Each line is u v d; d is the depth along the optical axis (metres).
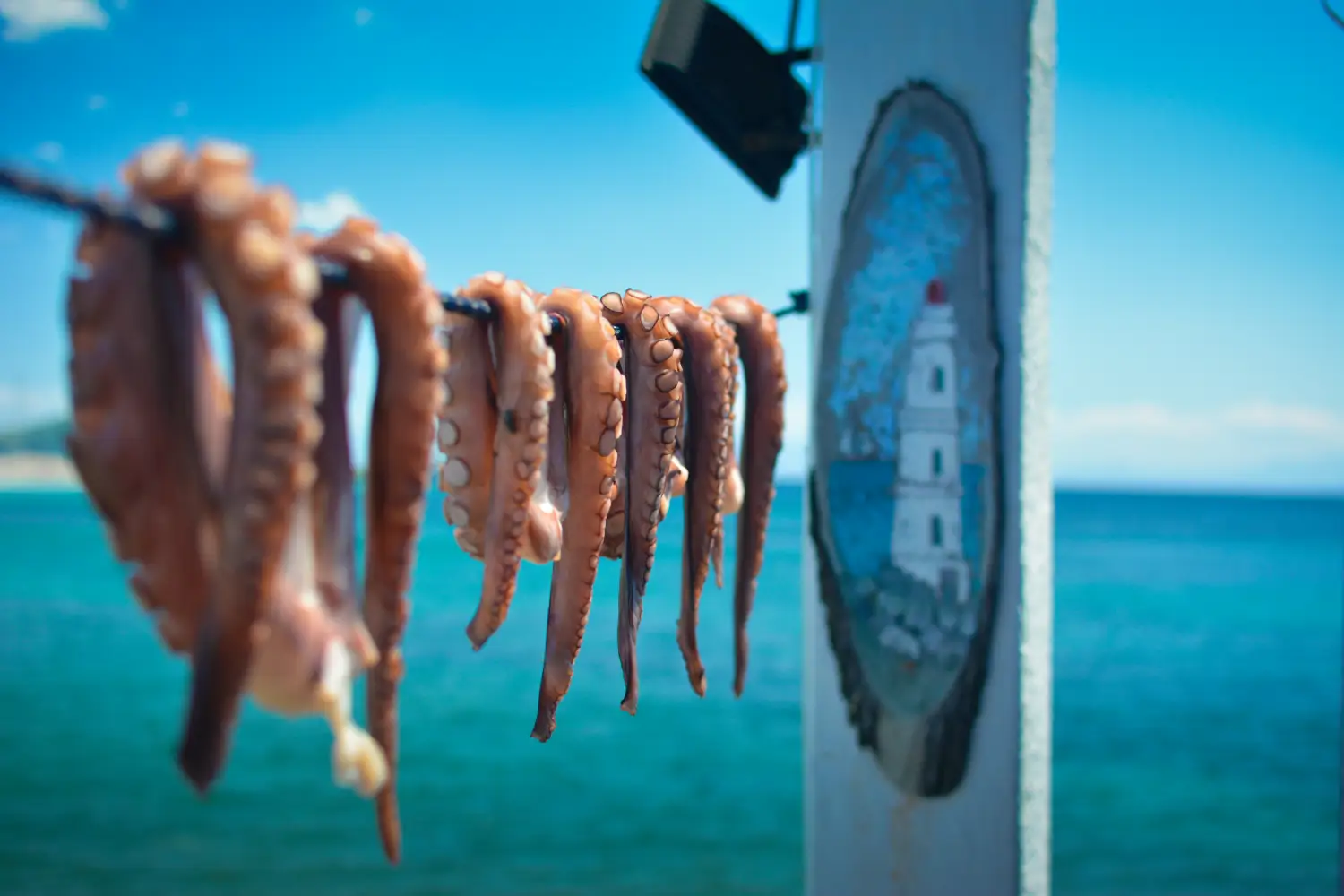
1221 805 18.75
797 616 31.89
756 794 18.80
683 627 2.15
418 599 33.78
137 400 1.04
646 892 14.73
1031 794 2.78
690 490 2.11
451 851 16.20
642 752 20.95
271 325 1.00
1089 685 27.64
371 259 1.23
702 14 3.11
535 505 1.76
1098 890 15.11
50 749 21.83
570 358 1.74
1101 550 55.31
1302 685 27.44
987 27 2.76
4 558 45.84
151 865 15.73
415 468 1.28
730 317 2.32
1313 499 115.56
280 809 18.08
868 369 2.99
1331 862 16.05
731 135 3.25
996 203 2.75
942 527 2.85
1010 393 2.74
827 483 3.08
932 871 2.89
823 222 3.09
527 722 22.80
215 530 1.10
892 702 2.95
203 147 1.03
